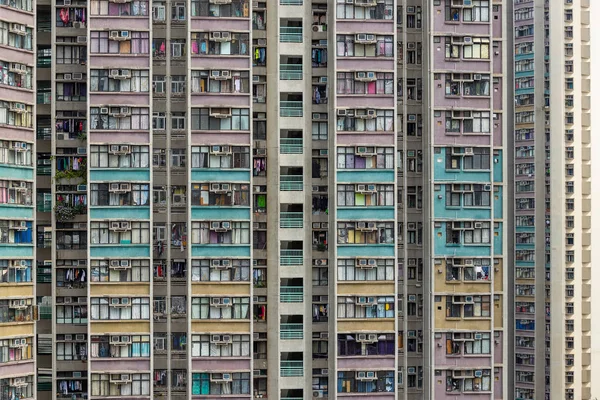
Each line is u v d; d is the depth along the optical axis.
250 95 63.44
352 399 63.03
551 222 80.94
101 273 61.97
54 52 64.00
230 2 63.56
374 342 63.38
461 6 65.19
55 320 62.62
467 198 64.81
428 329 64.19
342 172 63.84
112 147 62.25
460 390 63.97
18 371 60.03
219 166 63.09
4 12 60.53
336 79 64.06
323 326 64.38
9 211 60.25
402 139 65.62
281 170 65.31
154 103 63.81
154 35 64.06
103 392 61.47
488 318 64.44
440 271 64.31
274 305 63.66
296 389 63.91
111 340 61.50
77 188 63.31
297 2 65.62
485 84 65.38
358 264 63.41
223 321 62.41
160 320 62.91
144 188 62.50
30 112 61.69
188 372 62.00
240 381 62.34
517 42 83.06
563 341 80.38
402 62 66.00
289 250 64.56
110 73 62.44
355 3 64.19
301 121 65.12
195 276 62.56
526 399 80.12
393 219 63.94
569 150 81.75
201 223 62.81
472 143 65.06
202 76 63.25
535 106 81.88
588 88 82.62
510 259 81.62
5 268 59.91
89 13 62.62
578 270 81.12
